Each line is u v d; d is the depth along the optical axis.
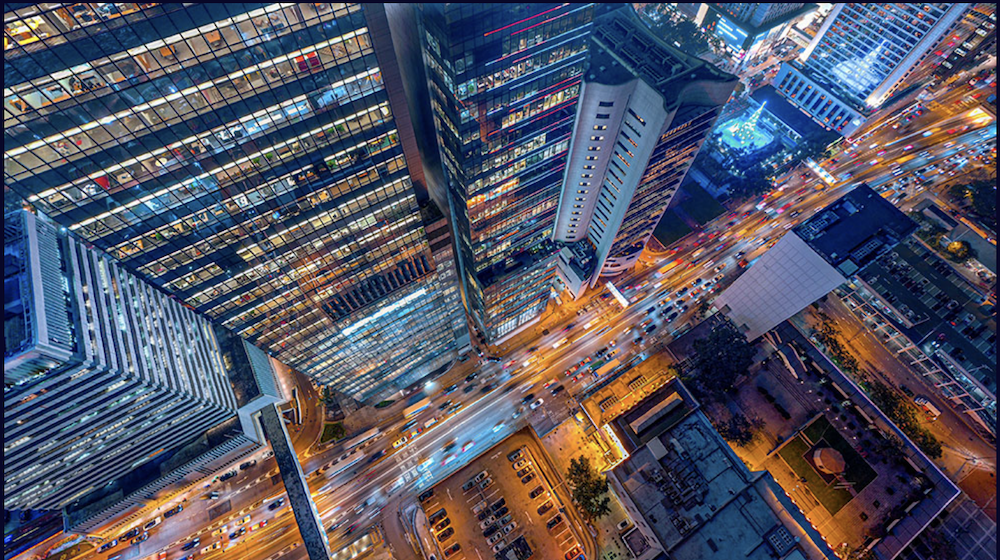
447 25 49.75
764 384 119.94
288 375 138.88
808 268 101.88
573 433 124.44
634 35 89.62
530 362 139.38
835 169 173.62
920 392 125.88
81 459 83.94
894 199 162.00
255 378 112.69
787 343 125.25
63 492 92.31
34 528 112.94
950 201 157.38
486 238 95.69
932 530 103.25
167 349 84.25
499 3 50.88
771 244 158.38
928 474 102.19
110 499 101.81
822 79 177.38
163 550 116.00
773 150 174.12
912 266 127.25
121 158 44.28
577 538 109.38
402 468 123.19
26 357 52.75
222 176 51.31
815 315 139.00
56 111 38.09
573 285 141.12
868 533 99.62
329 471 124.25
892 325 124.31
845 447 108.56
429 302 100.44
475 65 56.69
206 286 63.66
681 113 85.25
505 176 81.75
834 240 98.75
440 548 110.00
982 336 114.50
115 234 50.72
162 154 45.81
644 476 94.50
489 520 112.38
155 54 38.16
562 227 123.44
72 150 41.19
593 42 88.62
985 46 177.25
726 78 81.19
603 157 97.94
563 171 95.12
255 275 66.62
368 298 86.12
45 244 56.34
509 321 132.00
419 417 131.50
